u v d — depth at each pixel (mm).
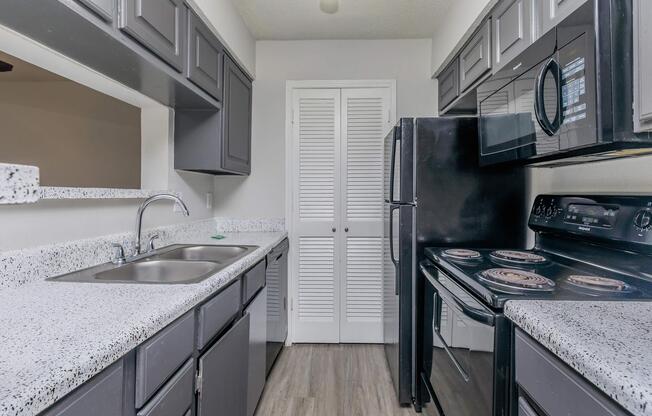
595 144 898
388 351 2262
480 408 1007
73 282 1064
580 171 1507
